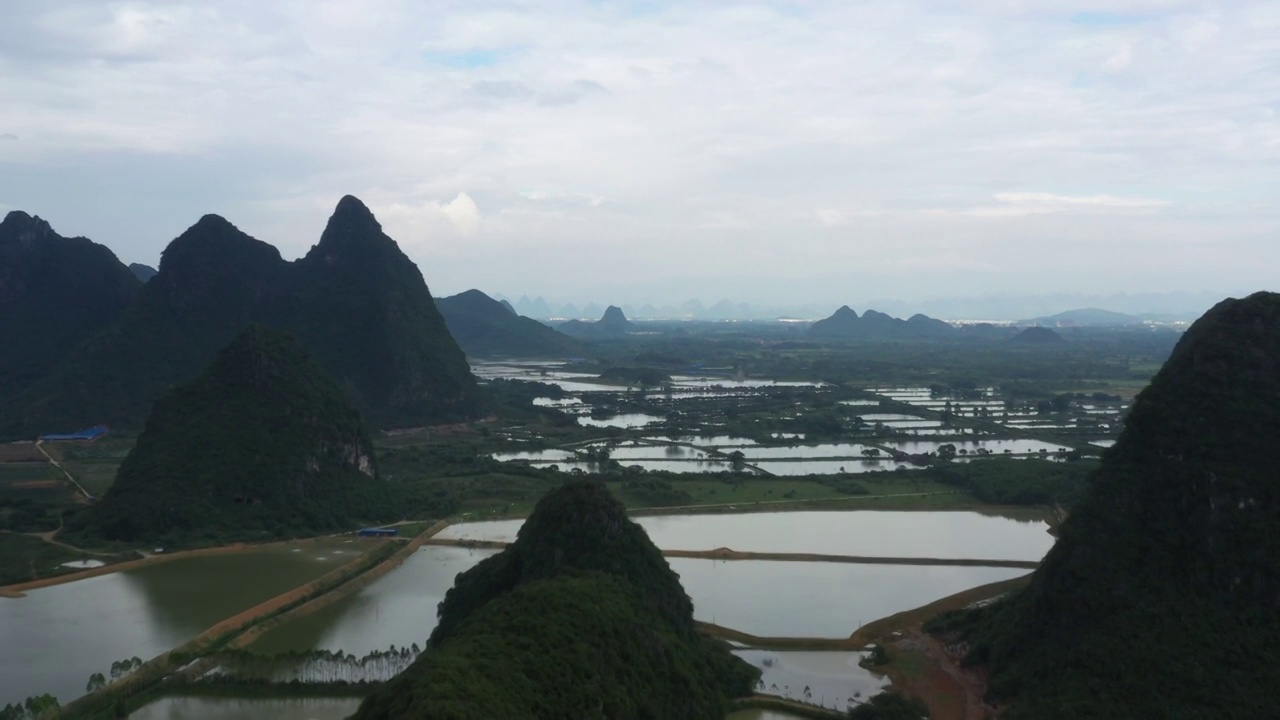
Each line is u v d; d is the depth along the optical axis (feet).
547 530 335.26
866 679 322.14
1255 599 280.10
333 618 379.76
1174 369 337.31
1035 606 315.37
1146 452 323.78
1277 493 293.43
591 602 277.44
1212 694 259.80
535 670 237.25
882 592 409.08
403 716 204.13
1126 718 260.42
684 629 319.27
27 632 354.95
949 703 300.81
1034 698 282.97
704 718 273.54
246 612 377.71
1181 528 302.86
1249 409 312.50
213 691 301.63
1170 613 285.23
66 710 280.10
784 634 358.43
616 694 245.65
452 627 324.19
